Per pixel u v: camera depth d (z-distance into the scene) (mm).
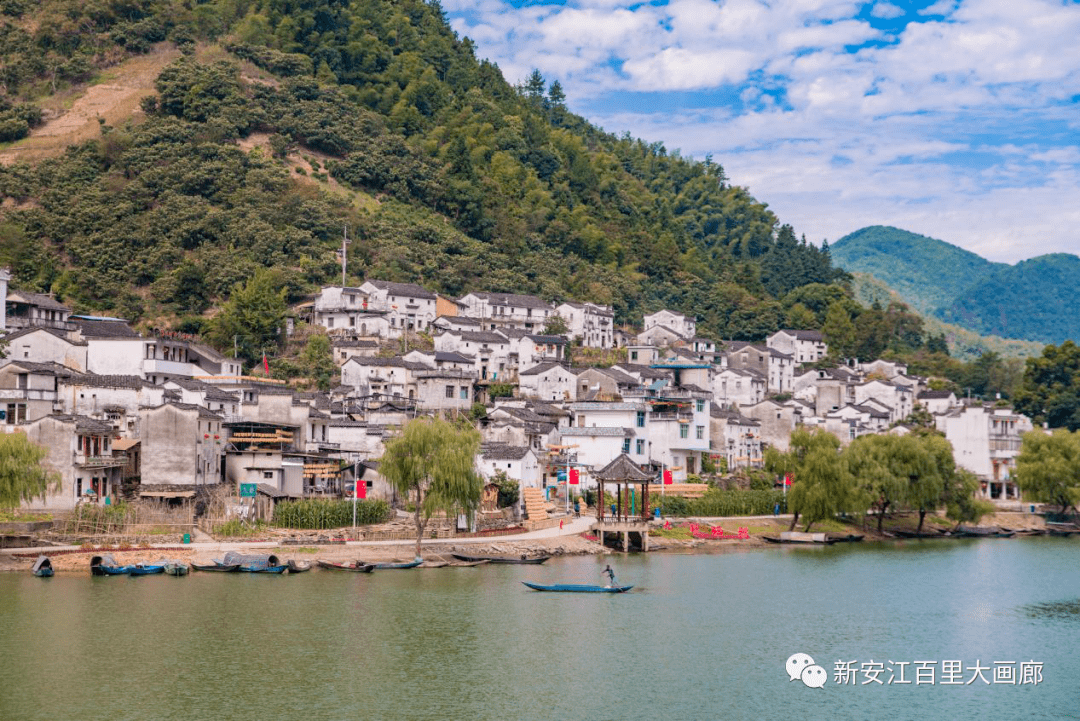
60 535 111312
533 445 156500
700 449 173125
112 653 81375
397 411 160375
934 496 160625
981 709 75438
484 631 90812
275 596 99625
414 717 70562
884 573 124562
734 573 120812
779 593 110375
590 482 157500
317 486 131875
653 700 75062
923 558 137875
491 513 133375
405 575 111250
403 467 117250
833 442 152625
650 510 149375
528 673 80062
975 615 102500
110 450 124000
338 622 91938
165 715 69438
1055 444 179125
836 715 73438
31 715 68875
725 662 84562
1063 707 75938
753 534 149500
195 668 78688
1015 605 107375
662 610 100562
